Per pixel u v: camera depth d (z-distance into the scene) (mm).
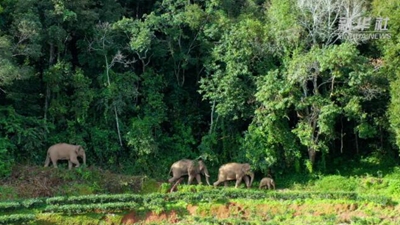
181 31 47812
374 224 39344
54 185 41531
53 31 44094
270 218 40938
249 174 44719
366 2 46719
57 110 45594
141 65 51188
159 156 47656
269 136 45438
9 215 37094
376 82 44312
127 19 46875
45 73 44875
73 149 43656
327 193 42312
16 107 45594
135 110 48156
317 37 45438
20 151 43781
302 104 44094
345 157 49625
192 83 52219
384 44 44562
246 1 51125
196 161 44875
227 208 41281
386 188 44219
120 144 46938
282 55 46062
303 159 47000
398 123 42562
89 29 47344
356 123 48875
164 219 40000
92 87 48344
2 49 40750
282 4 44844
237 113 47125
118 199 40250
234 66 45875
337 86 45156
